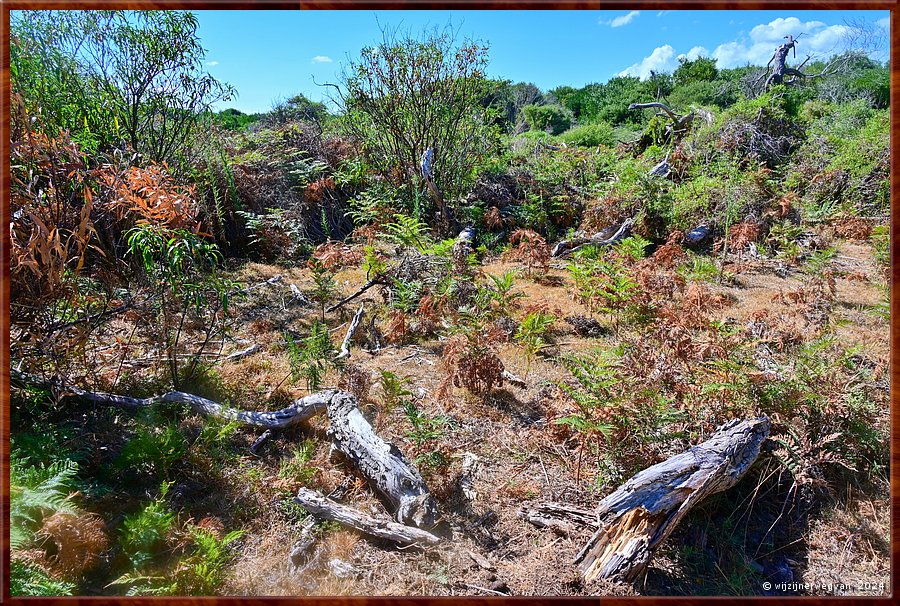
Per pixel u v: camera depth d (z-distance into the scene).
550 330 4.86
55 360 3.23
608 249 7.23
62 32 5.29
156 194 3.35
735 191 7.72
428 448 3.01
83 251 3.22
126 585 2.21
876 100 16.02
